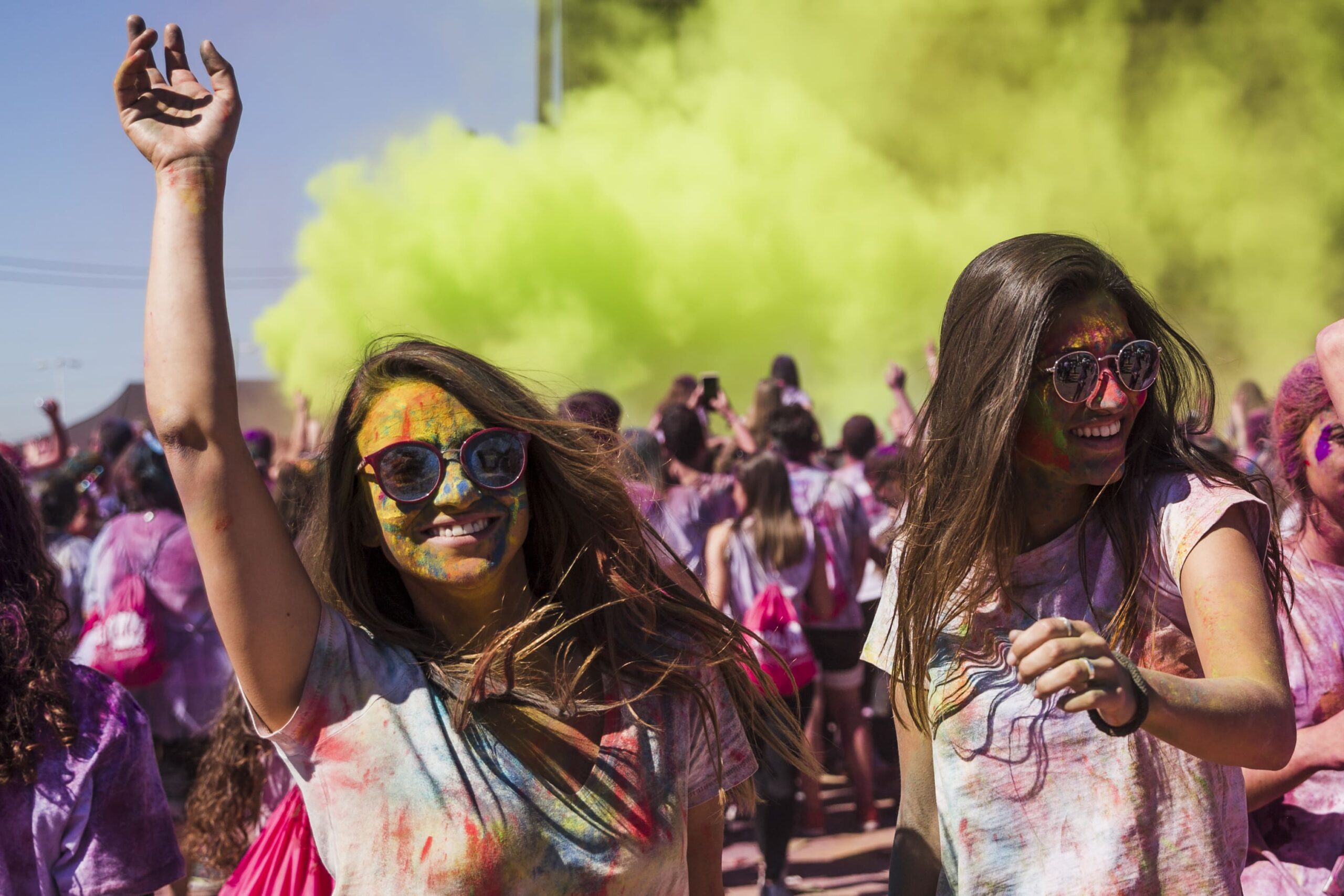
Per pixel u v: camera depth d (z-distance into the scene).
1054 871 1.61
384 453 1.51
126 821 1.75
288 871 1.51
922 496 1.77
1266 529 1.61
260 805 2.57
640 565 1.68
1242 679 1.42
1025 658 1.26
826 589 5.11
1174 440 1.67
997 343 1.63
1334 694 2.09
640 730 1.54
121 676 4.12
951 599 1.69
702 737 1.64
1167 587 1.62
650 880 1.48
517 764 1.46
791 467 5.33
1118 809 1.60
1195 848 1.59
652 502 2.46
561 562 1.67
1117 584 1.65
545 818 1.44
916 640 1.74
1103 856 1.58
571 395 4.28
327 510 1.63
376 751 1.45
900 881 1.83
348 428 1.59
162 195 1.45
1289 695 1.45
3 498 1.80
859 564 5.30
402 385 1.57
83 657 4.17
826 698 6.20
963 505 1.66
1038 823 1.63
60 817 1.69
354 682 1.49
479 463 1.52
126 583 4.17
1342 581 2.13
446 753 1.45
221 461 1.41
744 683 1.72
